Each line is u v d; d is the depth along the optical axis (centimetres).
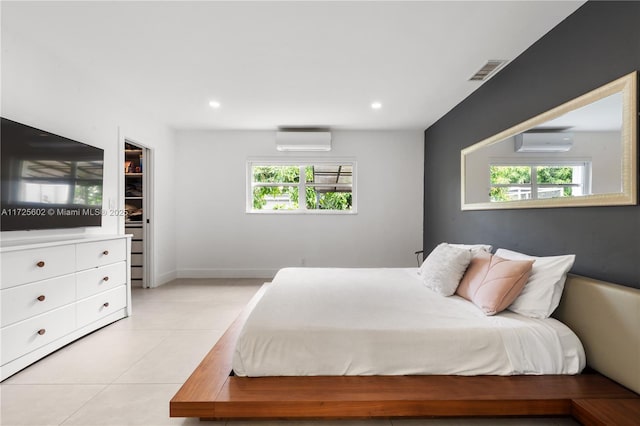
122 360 210
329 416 142
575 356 162
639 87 158
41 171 234
